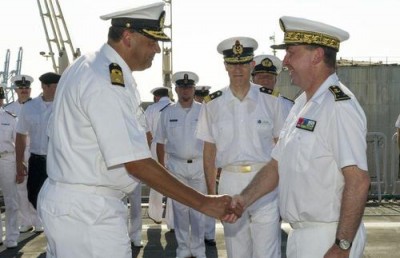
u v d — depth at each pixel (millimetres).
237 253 4816
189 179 6891
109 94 2887
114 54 3043
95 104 2873
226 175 4805
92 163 2975
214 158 5035
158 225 8617
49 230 3045
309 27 2975
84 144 2977
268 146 4812
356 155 2775
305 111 2994
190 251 6746
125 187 3082
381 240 7176
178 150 6859
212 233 7402
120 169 3008
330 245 2965
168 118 6973
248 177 4742
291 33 3018
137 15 3037
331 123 2867
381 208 9266
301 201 2986
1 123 7305
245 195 3420
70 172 2996
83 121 2949
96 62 3006
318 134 2908
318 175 2926
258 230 4691
